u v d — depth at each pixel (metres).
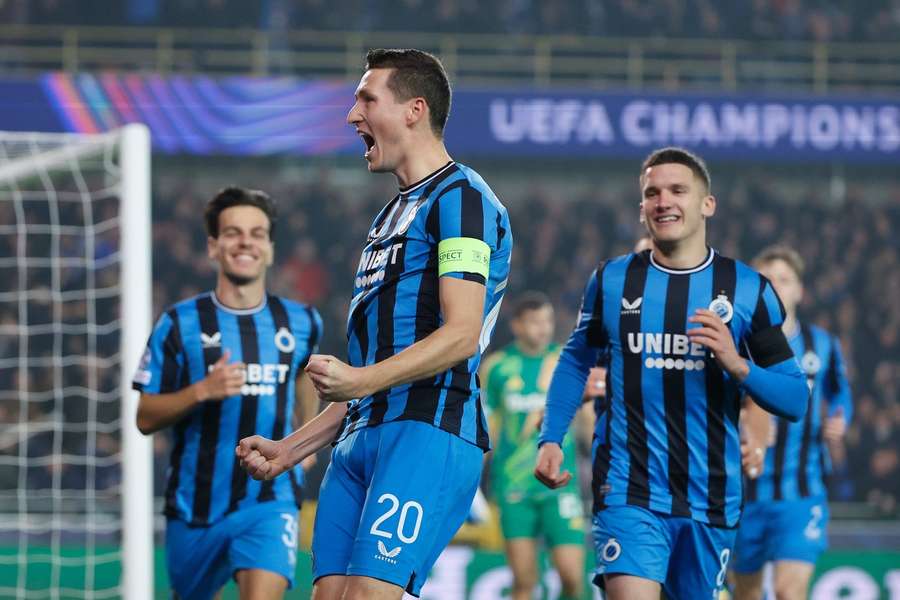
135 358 19.12
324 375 9.16
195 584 16.09
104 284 51.22
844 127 58.22
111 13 62.59
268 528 15.66
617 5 66.19
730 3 66.69
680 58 64.06
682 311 13.80
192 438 15.83
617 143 57.03
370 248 10.75
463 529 30.70
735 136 57.69
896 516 40.81
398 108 10.54
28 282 51.62
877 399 50.25
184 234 55.09
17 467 39.28
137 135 19.59
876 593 27.12
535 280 55.91
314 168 63.84
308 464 16.55
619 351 14.07
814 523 21.05
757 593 21.67
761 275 14.00
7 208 52.91
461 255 10.02
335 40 62.53
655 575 13.49
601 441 14.13
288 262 56.72
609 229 59.38
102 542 31.36
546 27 65.44
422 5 64.69
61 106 53.22
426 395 10.28
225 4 63.56
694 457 13.68
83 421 42.84
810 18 66.38
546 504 24.33
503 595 26.98
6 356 46.41
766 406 13.50
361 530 10.02
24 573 26.03
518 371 25.22
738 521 13.95
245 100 54.97
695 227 13.91
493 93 56.59
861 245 59.31
